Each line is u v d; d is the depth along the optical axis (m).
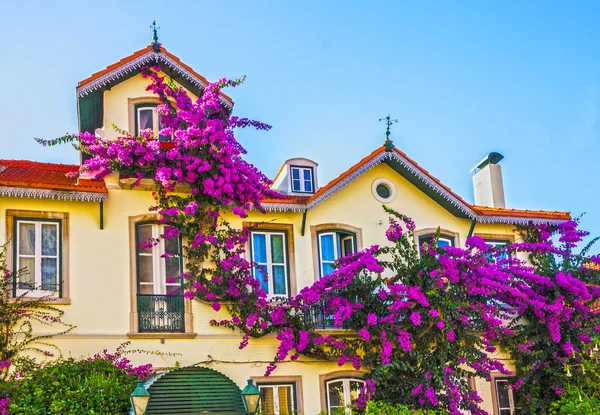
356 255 19.55
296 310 19.45
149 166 19.17
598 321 21.11
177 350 19.00
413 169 21.98
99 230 19.14
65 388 16.00
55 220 18.88
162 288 19.38
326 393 20.00
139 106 20.89
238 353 19.47
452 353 19.23
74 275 18.67
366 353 19.59
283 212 20.88
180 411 16.14
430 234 22.30
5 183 18.14
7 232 18.36
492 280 19.70
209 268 19.56
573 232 21.92
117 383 16.41
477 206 23.77
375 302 19.59
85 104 20.62
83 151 19.50
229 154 19.36
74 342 18.25
